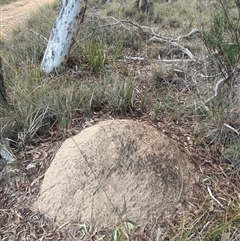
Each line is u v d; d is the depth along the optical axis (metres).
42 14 7.88
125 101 3.69
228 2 3.47
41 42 5.50
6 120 3.31
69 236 2.40
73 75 4.52
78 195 2.52
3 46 6.08
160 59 5.07
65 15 4.45
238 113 3.23
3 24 8.81
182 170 2.72
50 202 2.57
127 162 2.58
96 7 8.29
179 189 2.61
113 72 4.38
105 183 2.53
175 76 4.38
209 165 2.96
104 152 2.62
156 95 4.03
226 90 3.50
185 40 5.66
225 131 3.18
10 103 3.56
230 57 3.30
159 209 2.48
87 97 3.71
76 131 3.27
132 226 2.39
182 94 4.01
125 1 8.31
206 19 5.46
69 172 2.62
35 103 3.49
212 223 2.43
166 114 3.59
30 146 3.16
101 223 2.42
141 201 2.48
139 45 5.48
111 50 5.26
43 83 3.95
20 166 2.95
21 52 5.26
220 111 3.32
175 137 3.22
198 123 3.35
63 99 3.65
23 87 3.82
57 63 4.59
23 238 2.44
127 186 2.51
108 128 2.76
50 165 2.83
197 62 4.52
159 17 7.16
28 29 6.64
